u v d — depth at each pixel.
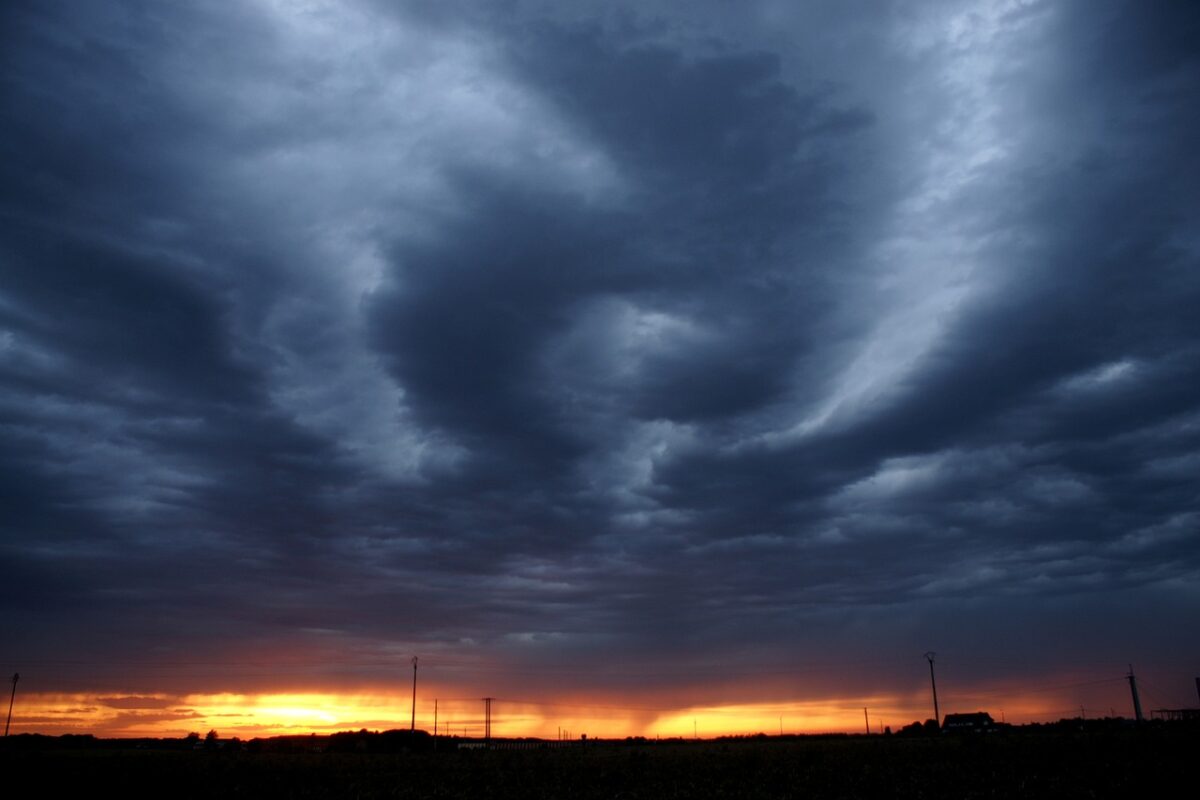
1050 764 63.25
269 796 54.44
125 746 136.88
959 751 77.44
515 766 76.75
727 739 166.50
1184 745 71.19
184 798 53.28
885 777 58.78
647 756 91.06
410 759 90.81
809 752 82.56
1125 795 46.09
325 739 135.00
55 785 58.34
